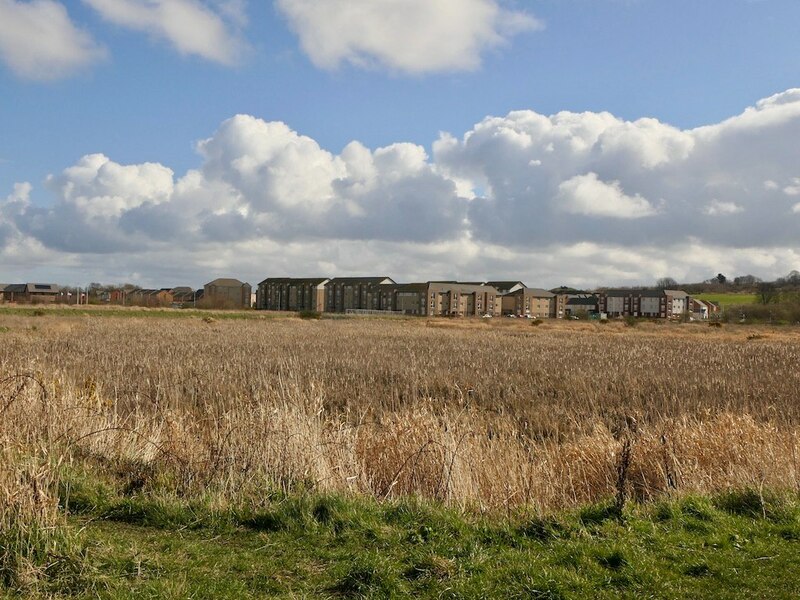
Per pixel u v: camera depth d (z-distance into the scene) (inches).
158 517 261.1
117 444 358.9
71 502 273.4
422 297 4958.2
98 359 878.4
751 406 644.7
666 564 225.8
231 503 276.2
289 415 358.3
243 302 5821.9
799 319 3459.6
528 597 200.2
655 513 279.0
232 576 211.0
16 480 234.8
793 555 233.1
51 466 280.5
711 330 2785.4
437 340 1595.7
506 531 253.4
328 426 448.5
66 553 213.6
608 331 2583.7
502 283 5876.0
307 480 308.8
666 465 350.0
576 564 223.6
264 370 802.2
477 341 1590.8
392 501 285.0
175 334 1565.0
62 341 1210.6
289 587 204.1
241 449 327.0
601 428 435.2
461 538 244.8
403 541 243.4
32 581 197.6
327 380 765.3
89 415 396.8
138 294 6018.7
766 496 292.4
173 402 563.8
